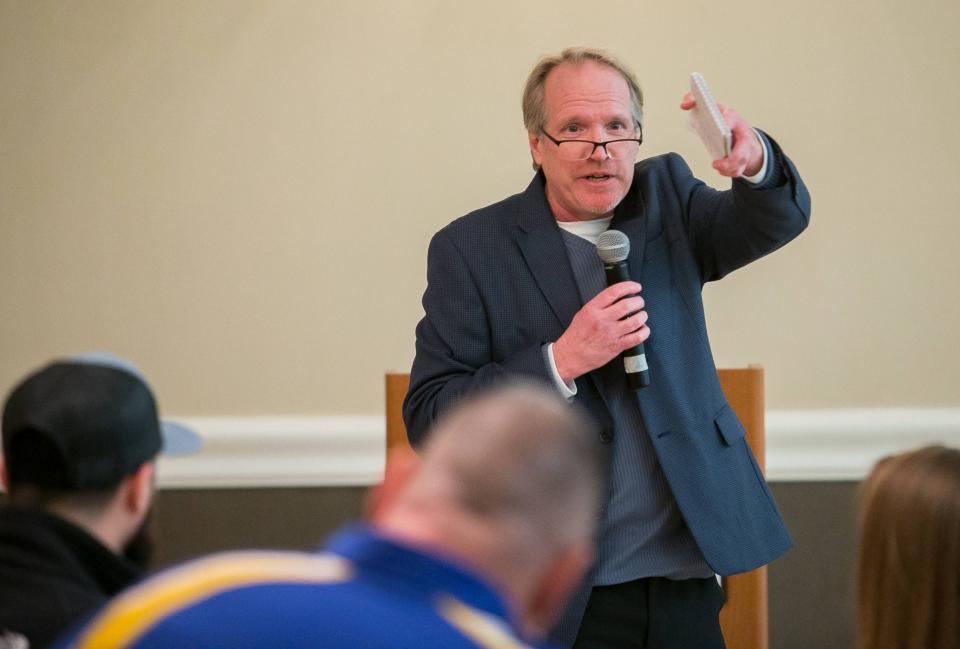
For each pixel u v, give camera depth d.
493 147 13.27
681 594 8.28
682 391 8.22
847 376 13.33
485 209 8.83
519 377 7.82
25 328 13.33
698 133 7.82
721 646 8.49
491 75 13.24
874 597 4.99
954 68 13.22
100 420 5.20
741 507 8.25
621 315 7.75
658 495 8.23
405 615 3.36
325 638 3.31
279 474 13.20
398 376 10.27
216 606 3.42
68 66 13.24
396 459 3.91
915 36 13.21
